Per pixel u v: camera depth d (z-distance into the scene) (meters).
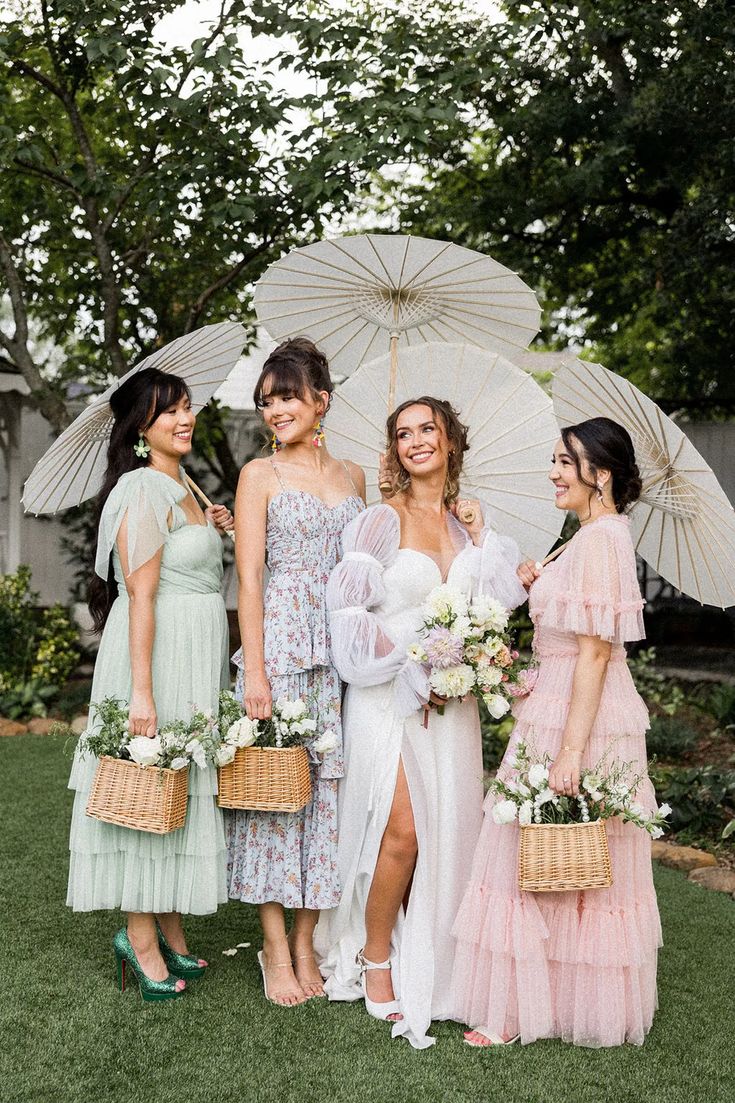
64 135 8.98
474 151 10.80
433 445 3.35
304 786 3.19
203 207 7.89
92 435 3.60
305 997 3.32
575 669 3.08
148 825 3.03
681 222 8.78
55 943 3.73
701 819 5.55
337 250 3.57
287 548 3.36
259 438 11.52
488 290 3.72
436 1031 3.13
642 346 12.53
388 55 7.11
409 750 3.24
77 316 9.58
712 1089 2.80
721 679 9.66
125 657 3.27
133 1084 2.76
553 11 7.73
